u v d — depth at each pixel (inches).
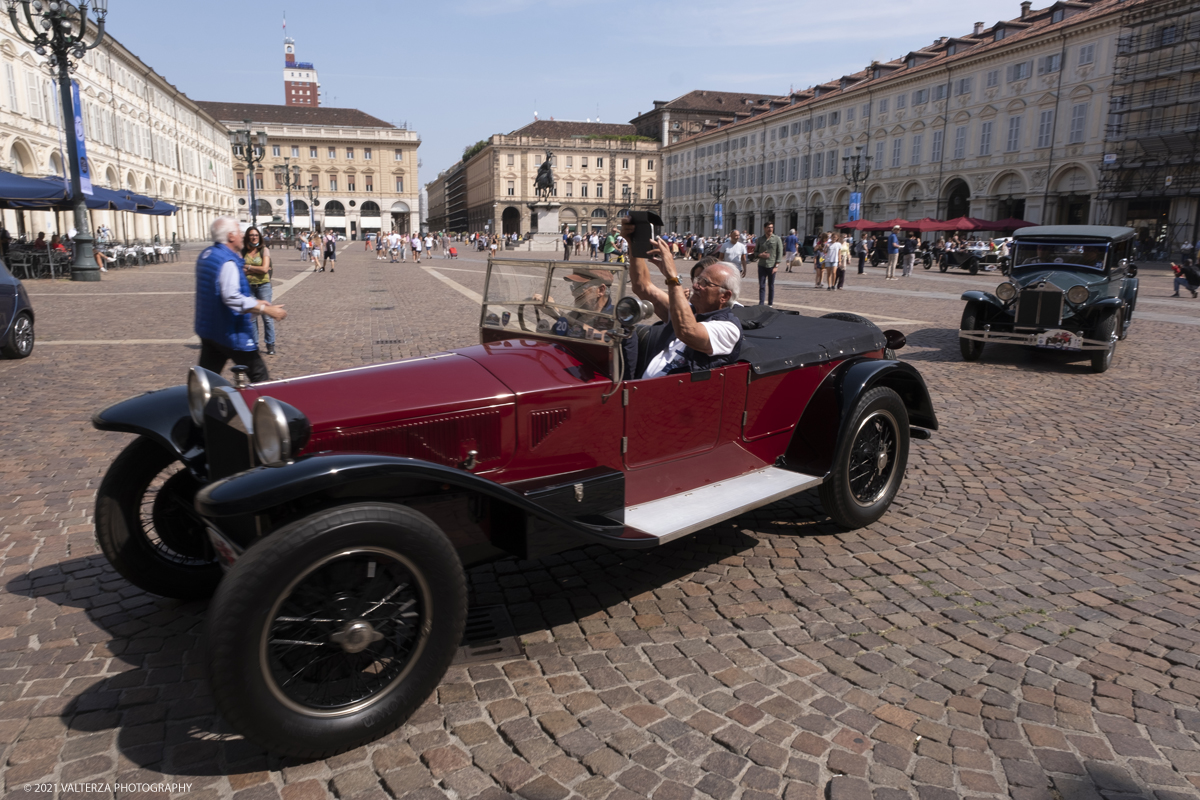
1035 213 1700.3
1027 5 1902.1
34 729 97.5
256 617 83.7
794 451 161.0
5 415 247.9
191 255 1574.8
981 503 183.2
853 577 143.8
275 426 92.0
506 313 146.9
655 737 97.5
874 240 1541.6
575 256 1819.6
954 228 1465.3
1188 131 1409.9
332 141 3762.3
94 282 810.8
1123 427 253.9
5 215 1243.2
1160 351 413.4
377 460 92.1
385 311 566.6
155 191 2203.5
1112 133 1533.0
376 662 101.0
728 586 140.1
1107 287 370.6
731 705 104.1
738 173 2910.9
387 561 93.3
